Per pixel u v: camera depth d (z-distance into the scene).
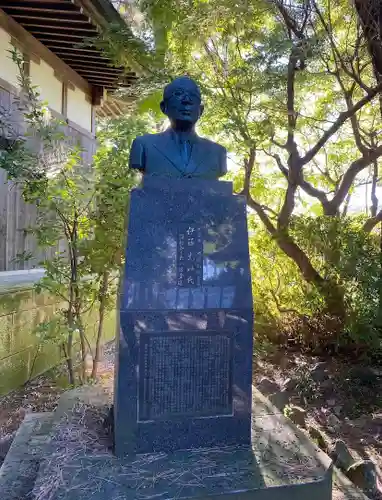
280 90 4.66
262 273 5.67
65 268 4.07
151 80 4.14
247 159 5.17
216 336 2.54
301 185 5.51
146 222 2.49
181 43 4.46
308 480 2.18
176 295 2.50
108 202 3.66
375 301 4.59
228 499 2.08
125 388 2.45
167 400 2.50
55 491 2.10
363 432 3.44
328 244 5.04
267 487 2.13
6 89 4.61
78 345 5.11
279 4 4.47
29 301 4.49
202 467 2.31
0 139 3.97
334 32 5.05
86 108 6.68
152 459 2.39
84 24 4.68
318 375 4.55
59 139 3.89
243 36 4.43
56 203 3.73
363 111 5.86
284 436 2.66
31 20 4.66
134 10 4.62
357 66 4.83
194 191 2.55
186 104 2.56
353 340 5.16
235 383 2.57
